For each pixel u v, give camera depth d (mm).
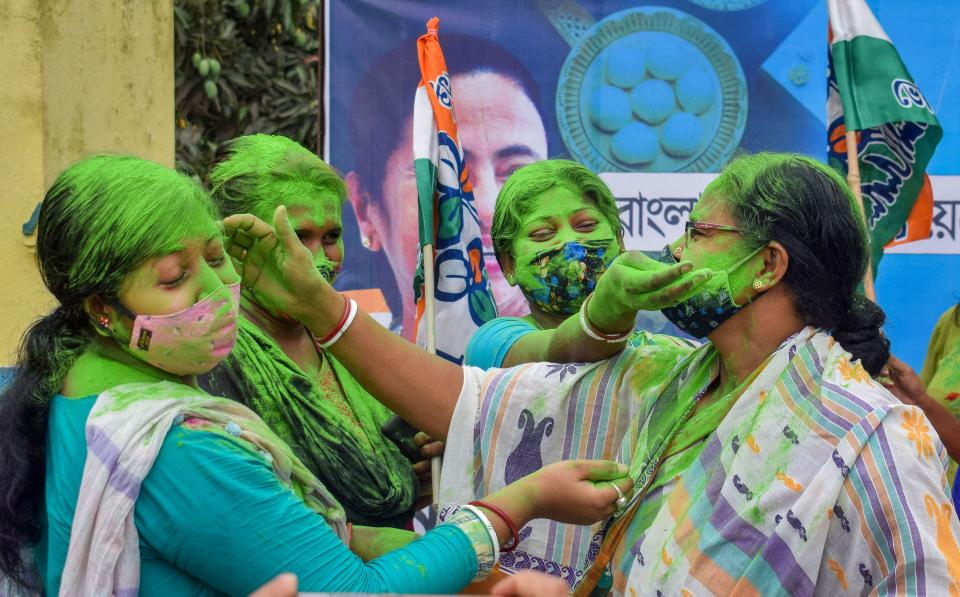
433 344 2578
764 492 1645
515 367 2121
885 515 1566
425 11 3936
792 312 1780
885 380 2979
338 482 2182
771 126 3949
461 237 2838
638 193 3979
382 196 3965
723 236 1774
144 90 3574
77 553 1460
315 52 6383
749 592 1613
